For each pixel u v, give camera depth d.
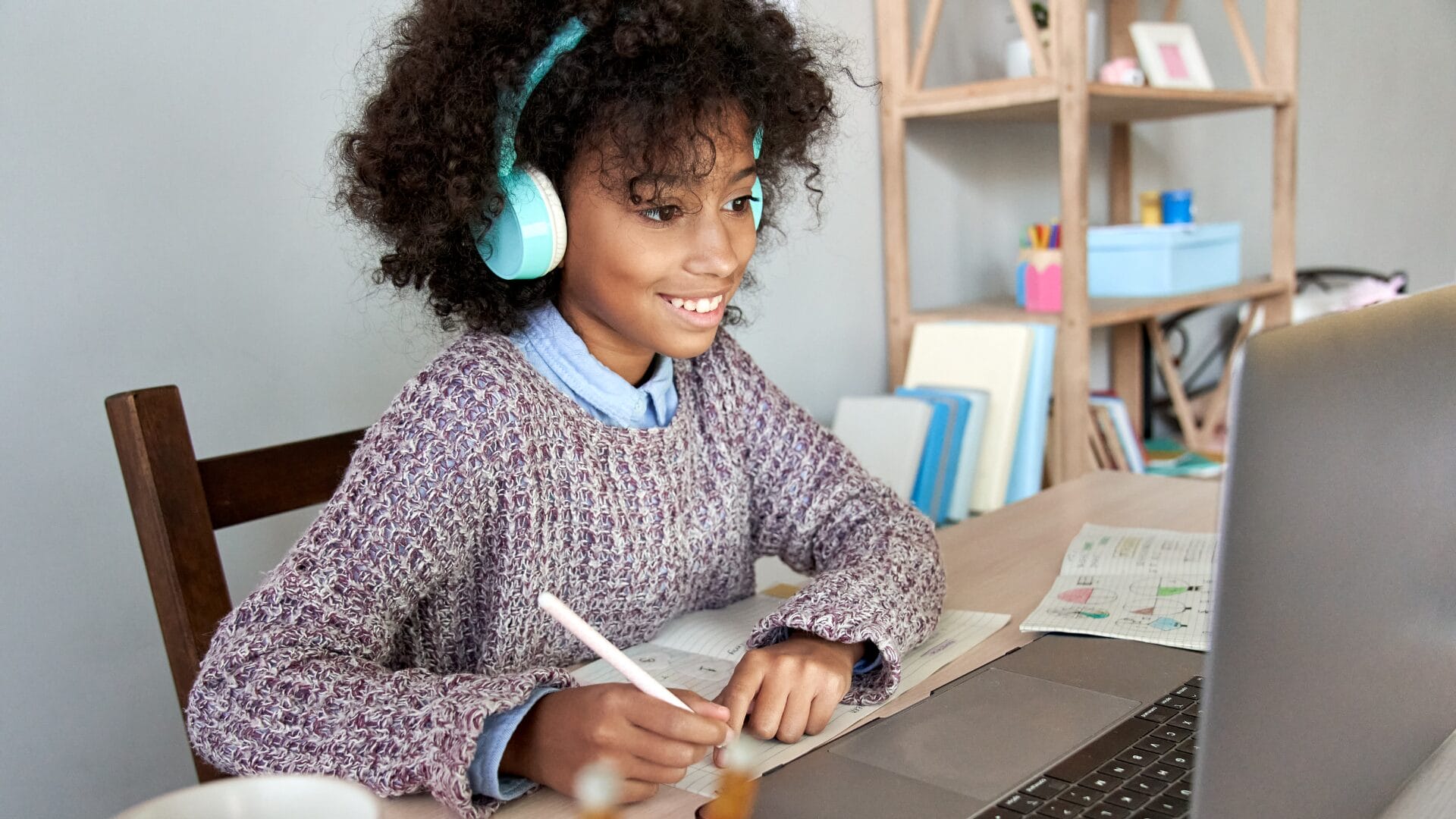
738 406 1.03
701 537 0.96
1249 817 0.48
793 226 1.95
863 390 2.13
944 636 0.88
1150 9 2.71
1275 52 2.40
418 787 0.64
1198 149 2.98
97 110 1.24
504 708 0.64
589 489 0.87
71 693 1.27
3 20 1.17
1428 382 0.53
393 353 1.50
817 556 1.02
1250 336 0.44
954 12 2.24
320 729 0.66
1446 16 3.90
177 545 0.89
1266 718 0.47
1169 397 2.87
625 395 0.90
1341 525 0.49
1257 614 0.46
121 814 0.39
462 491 0.79
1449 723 0.57
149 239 1.28
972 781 0.63
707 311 0.84
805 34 1.00
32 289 1.21
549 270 0.83
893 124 2.04
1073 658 0.80
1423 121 3.84
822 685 0.73
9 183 1.19
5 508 1.21
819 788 0.63
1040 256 2.01
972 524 1.19
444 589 0.84
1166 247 2.18
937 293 2.28
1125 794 0.60
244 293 1.36
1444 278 4.01
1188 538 1.07
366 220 0.93
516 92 0.79
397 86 0.86
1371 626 0.51
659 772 0.62
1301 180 3.29
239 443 1.37
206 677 0.70
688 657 0.88
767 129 0.90
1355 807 0.51
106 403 0.90
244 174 1.35
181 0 1.29
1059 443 1.93
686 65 0.78
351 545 0.76
